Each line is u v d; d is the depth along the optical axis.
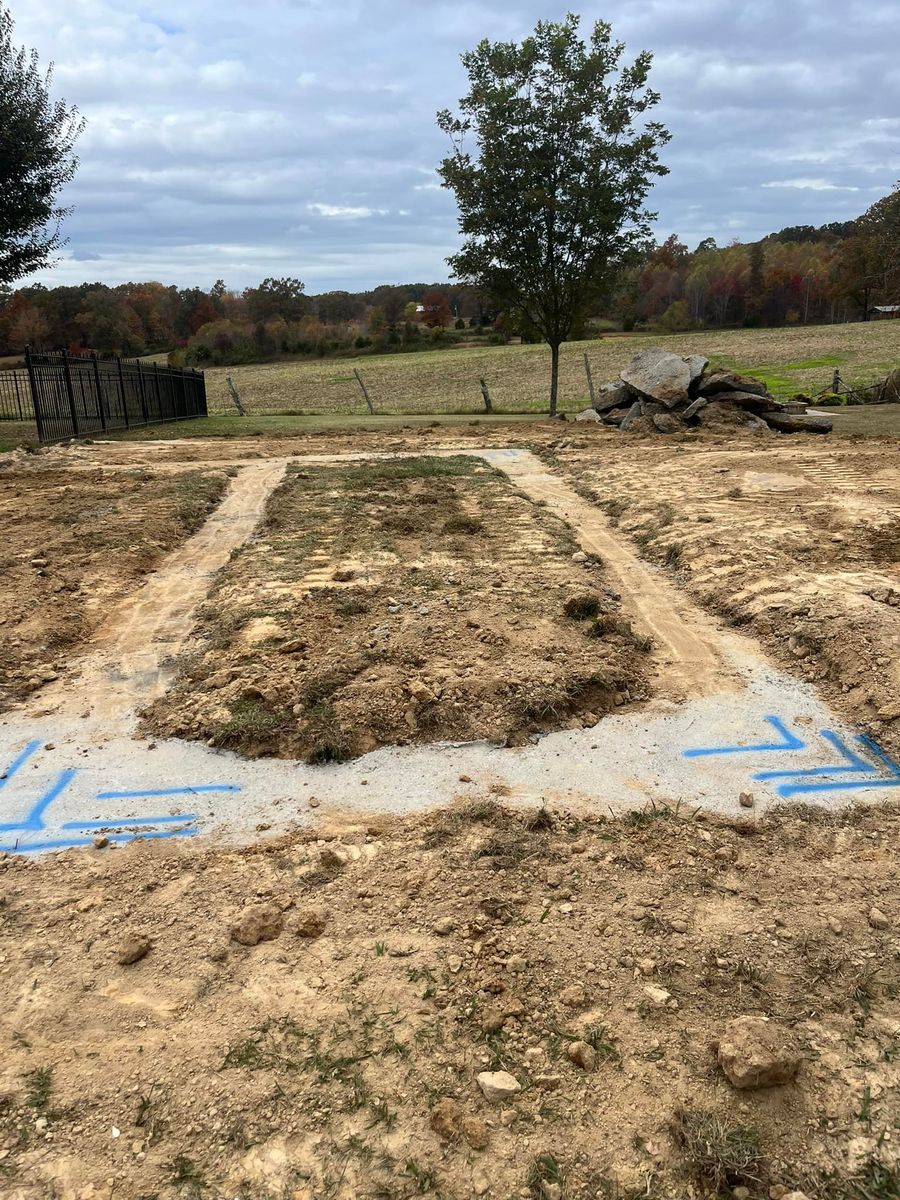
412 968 2.77
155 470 11.88
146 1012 2.62
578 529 8.47
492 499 9.56
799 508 8.39
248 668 4.96
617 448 13.52
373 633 5.41
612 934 2.90
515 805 3.77
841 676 4.82
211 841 3.56
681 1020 2.54
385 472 11.16
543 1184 2.08
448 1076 2.37
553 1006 2.60
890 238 39.66
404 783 3.98
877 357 39.22
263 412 26.28
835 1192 2.05
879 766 4.04
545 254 18.83
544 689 4.61
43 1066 2.44
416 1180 2.09
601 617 5.54
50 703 4.86
